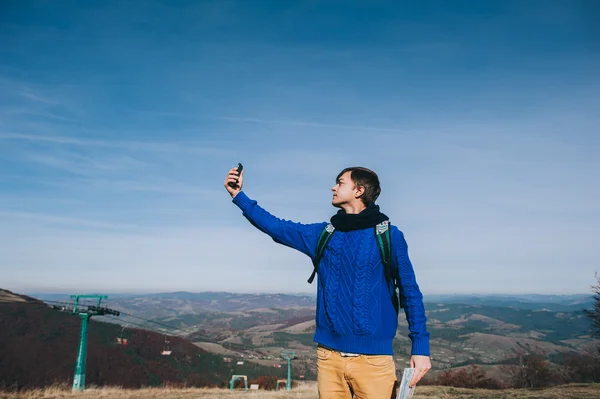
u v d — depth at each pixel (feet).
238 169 9.91
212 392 59.00
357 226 8.50
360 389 8.01
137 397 52.37
